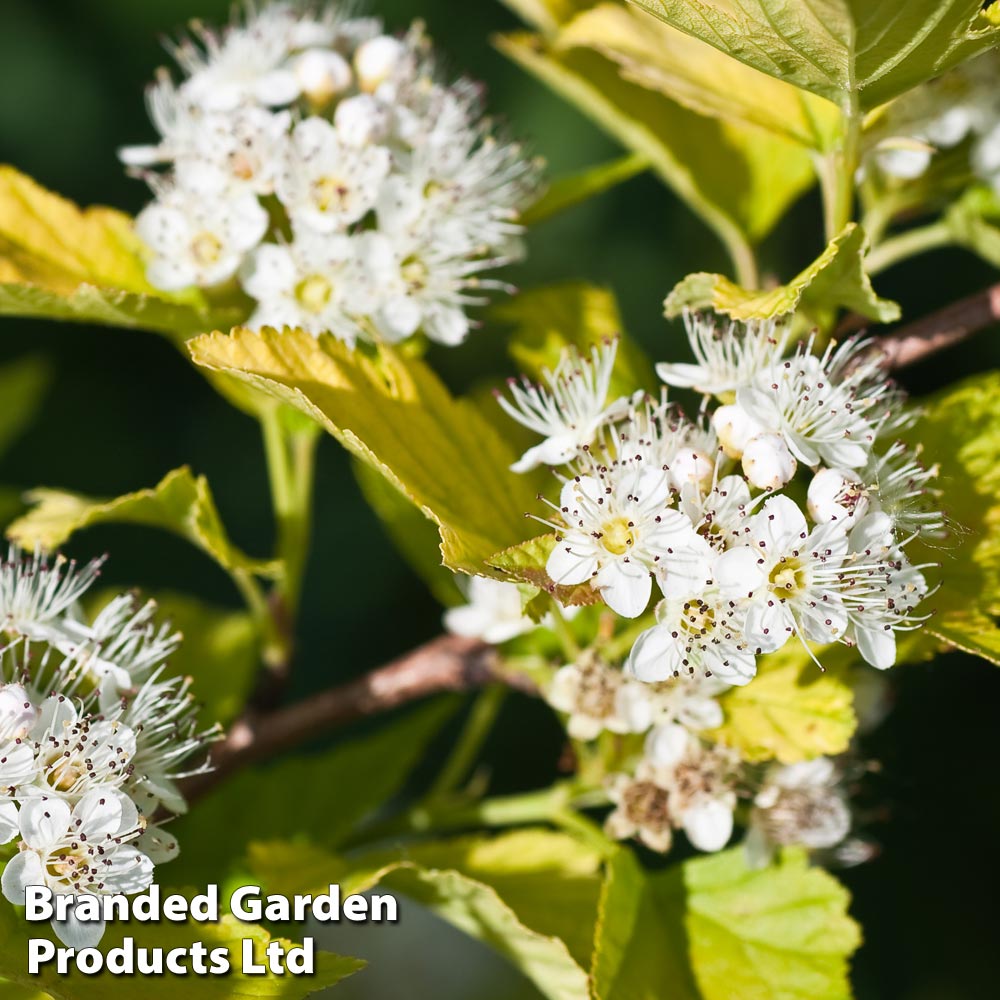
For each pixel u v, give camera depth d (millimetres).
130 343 796
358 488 771
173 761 447
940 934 646
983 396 462
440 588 492
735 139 490
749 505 440
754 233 490
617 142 773
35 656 451
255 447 786
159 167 793
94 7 802
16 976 434
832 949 458
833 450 444
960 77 469
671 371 451
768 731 452
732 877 463
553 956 458
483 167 476
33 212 475
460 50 807
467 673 475
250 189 468
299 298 467
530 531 455
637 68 469
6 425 552
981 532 454
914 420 458
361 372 457
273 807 489
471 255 481
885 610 442
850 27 435
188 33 799
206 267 468
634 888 460
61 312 468
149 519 471
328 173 467
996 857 648
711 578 439
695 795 456
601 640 460
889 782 486
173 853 444
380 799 491
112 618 452
